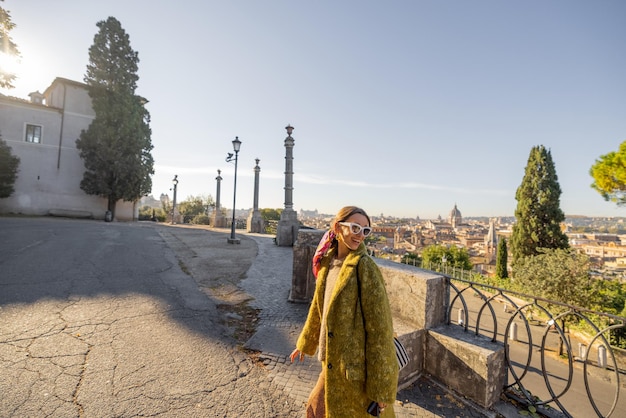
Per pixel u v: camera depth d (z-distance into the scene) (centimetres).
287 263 913
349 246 168
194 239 1424
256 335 384
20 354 304
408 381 281
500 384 262
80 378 271
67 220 2173
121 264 749
